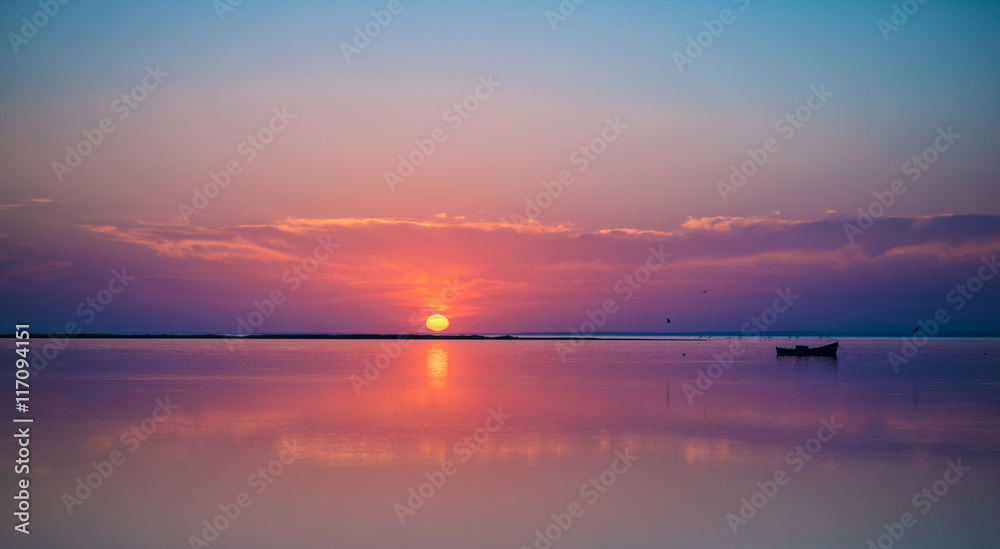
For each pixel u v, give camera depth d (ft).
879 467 89.71
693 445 103.40
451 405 148.05
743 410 141.69
